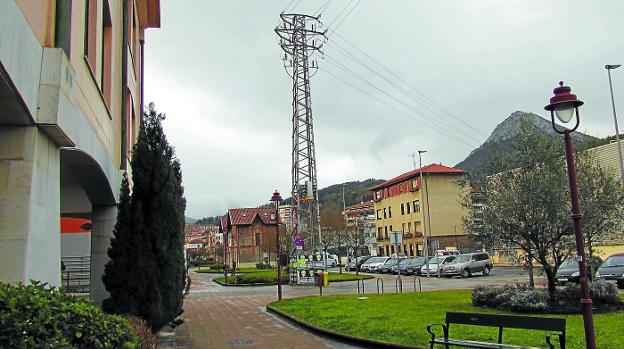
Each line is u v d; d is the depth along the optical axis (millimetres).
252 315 17172
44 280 6828
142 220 10477
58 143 7465
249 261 81688
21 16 5641
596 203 14414
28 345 4008
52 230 7238
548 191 14273
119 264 10227
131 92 17906
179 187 11383
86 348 4641
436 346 9422
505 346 7973
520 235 15102
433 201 62438
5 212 6215
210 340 12062
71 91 7402
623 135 34312
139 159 10805
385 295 20750
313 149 38344
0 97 5625
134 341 5543
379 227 78062
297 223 37312
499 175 15609
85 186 12234
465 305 16203
